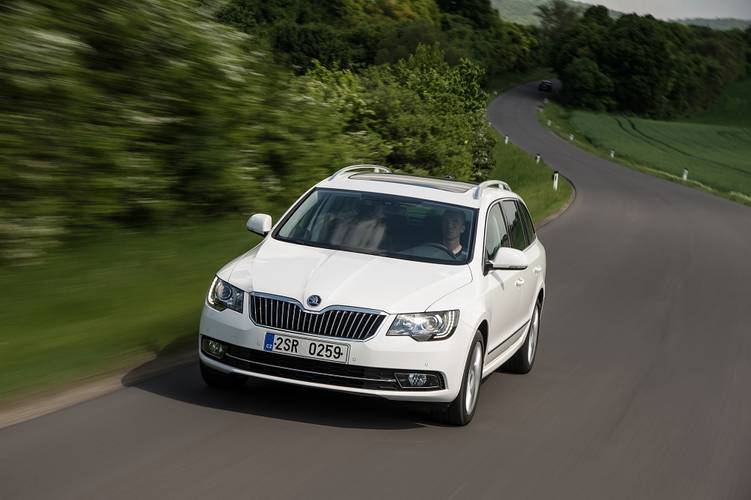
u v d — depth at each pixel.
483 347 6.97
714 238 26.20
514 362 8.68
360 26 111.19
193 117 12.69
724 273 18.59
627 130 117.19
